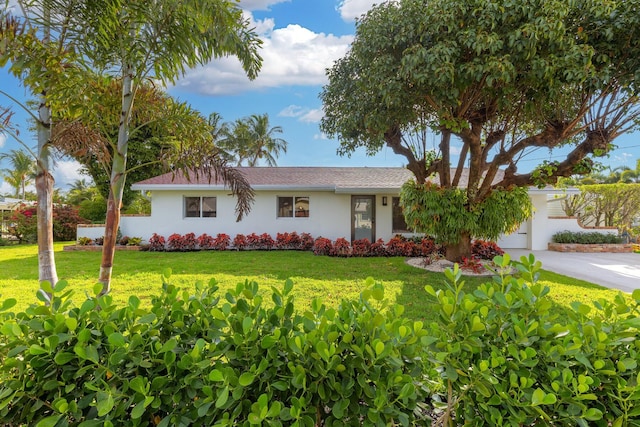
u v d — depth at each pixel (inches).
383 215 538.9
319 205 540.1
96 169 753.0
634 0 231.1
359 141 360.2
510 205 328.5
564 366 59.7
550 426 54.8
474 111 308.7
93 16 137.4
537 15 231.5
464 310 64.9
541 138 300.5
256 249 518.9
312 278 298.2
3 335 61.9
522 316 67.7
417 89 264.7
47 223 148.1
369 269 345.4
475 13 239.6
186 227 534.9
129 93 152.7
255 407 48.2
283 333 62.2
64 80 135.0
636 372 59.4
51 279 147.6
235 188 183.8
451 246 366.0
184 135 173.8
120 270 329.7
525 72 246.4
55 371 57.7
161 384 55.5
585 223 675.4
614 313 73.8
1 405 52.4
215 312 63.2
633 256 467.8
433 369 64.1
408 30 262.4
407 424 53.4
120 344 56.1
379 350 54.5
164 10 140.8
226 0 158.7
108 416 52.9
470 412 59.1
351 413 56.3
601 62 246.2
